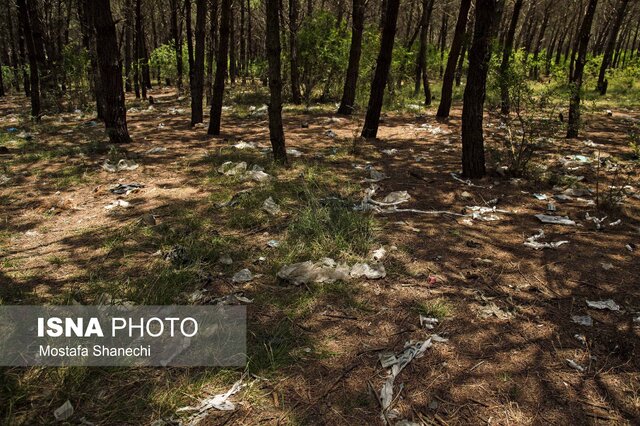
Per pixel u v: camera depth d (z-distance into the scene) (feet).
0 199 17.95
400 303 11.02
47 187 19.56
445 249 13.78
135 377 8.45
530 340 9.79
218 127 31.14
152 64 75.51
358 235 13.97
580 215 16.62
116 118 28.04
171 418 7.59
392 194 18.02
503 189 19.42
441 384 8.56
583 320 10.40
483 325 10.27
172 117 41.32
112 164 22.21
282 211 16.29
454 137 30.55
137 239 14.08
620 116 40.16
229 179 20.06
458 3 73.67
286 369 8.81
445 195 18.57
